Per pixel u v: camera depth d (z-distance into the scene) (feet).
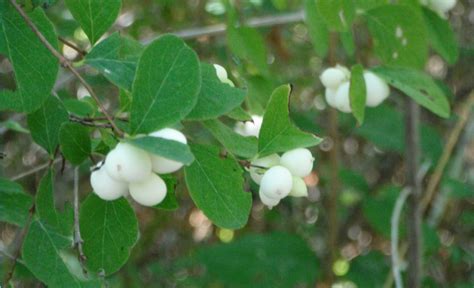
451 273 2.76
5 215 1.19
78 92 2.17
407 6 1.39
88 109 1.37
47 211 1.08
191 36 1.85
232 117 1.05
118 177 0.91
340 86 1.38
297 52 2.83
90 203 1.08
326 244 2.57
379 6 1.40
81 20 1.06
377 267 2.35
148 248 3.21
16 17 1.04
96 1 1.05
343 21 1.29
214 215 1.01
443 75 3.07
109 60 1.02
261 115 1.30
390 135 2.39
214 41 2.33
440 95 1.35
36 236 1.07
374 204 2.35
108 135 1.04
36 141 1.09
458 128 2.29
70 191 2.47
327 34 1.40
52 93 1.13
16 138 2.55
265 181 1.03
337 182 2.42
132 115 0.91
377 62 2.40
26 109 1.03
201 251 2.27
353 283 2.32
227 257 2.24
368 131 2.41
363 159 3.22
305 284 2.31
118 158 0.90
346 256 2.95
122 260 1.10
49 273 1.06
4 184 1.22
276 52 2.64
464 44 3.03
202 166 1.01
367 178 3.21
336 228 2.42
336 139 2.38
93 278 1.09
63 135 1.03
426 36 1.41
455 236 2.89
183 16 2.61
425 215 2.81
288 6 2.31
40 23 1.04
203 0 2.62
